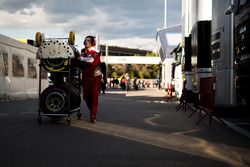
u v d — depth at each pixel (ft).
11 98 49.42
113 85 173.37
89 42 25.76
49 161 13.61
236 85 22.67
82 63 25.07
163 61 136.26
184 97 36.94
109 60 208.64
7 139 18.20
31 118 27.63
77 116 28.09
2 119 26.91
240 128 22.30
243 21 20.88
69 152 15.17
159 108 40.04
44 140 17.97
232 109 27.40
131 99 61.93
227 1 27.20
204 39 38.52
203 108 27.53
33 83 59.47
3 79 46.93
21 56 53.62
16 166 12.87
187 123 25.73
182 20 63.93
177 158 14.21
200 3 41.06
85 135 19.58
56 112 24.04
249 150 15.93
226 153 15.28
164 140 18.24
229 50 27.48
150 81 254.68
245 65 20.49
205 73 38.24
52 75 25.72
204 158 14.29
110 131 21.13
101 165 13.06
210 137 19.38
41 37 24.85
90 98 25.70
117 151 15.42
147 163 13.38
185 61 50.60
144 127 23.15
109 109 38.01
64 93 23.97
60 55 24.08
